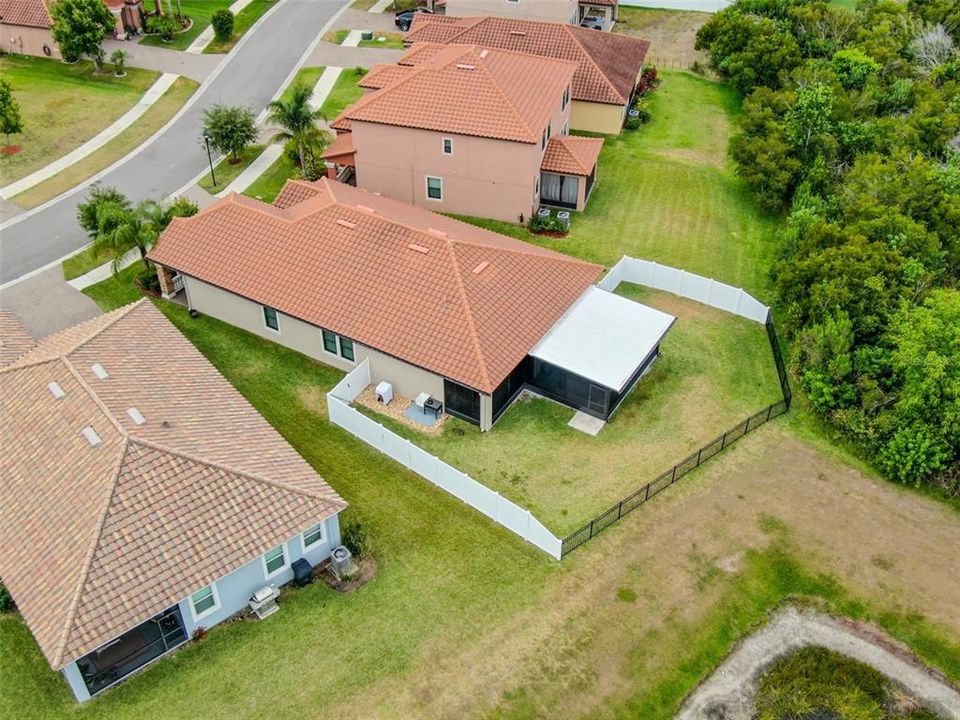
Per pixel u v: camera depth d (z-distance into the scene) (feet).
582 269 120.47
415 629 83.51
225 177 161.58
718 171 167.22
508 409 109.81
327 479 99.50
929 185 140.15
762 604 87.25
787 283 122.52
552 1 201.67
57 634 71.51
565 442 105.09
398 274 112.27
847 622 86.17
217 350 119.14
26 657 80.38
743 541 93.30
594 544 92.07
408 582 87.97
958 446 101.35
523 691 78.69
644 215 152.35
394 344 106.32
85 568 74.84
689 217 152.15
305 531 84.99
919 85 179.63
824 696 79.82
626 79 179.73
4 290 130.31
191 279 122.21
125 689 77.92
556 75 155.94
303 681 78.95
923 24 209.15
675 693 79.36
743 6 218.59
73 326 115.65
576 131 178.91
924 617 86.69
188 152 169.78
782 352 120.47
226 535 80.64
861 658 83.20
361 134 147.84
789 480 100.94
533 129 140.56
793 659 82.64
